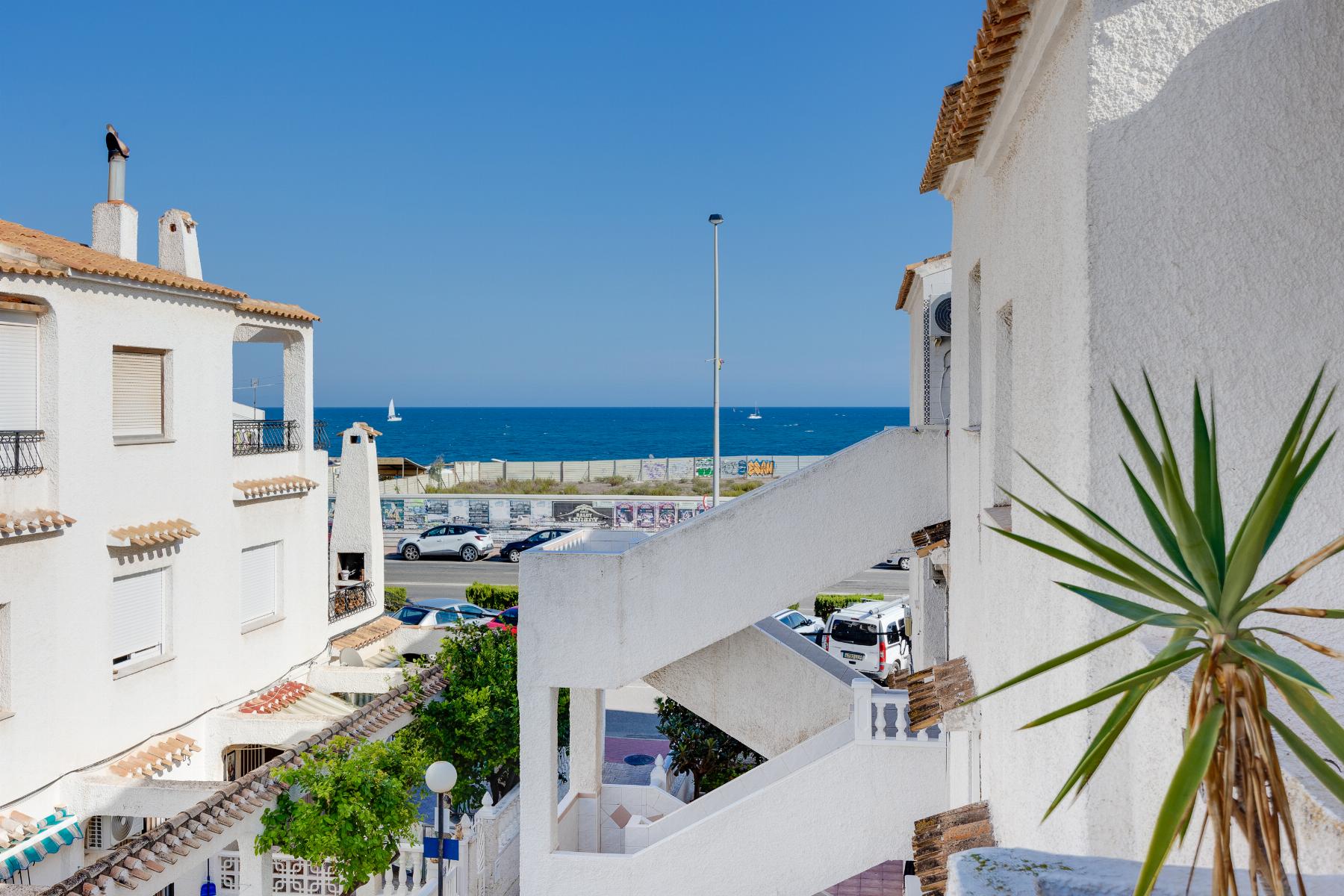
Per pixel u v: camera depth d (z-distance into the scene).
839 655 27.34
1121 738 4.73
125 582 15.10
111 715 14.48
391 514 52.31
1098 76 4.79
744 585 11.45
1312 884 2.77
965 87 6.49
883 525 11.45
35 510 13.30
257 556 18.52
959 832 7.40
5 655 12.85
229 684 17.27
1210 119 4.75
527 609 11.58
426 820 15.99
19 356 13.34
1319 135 4.69
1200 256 4.75
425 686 17.84
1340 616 2.49
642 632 11.52
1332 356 4.68
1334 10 4.70
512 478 73.00
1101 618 4.75
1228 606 2.60
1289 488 2.69
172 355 15.88
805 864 11.12
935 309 14.91
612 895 11.43
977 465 8.62
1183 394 4.75
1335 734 2.36
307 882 14.76
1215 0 4.75
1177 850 4.10
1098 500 4.77
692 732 18.06
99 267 14.19
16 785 12.91
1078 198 4.93
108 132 19.03
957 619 10.38
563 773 19.92
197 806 12.75
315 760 13.30
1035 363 6.00
